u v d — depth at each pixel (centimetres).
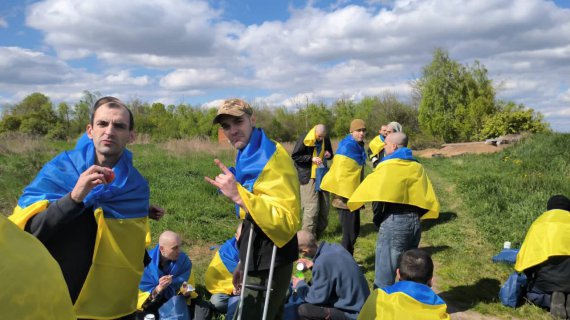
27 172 1286
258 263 298
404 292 345
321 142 770
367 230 865
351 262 431
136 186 264
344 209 652
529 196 1036
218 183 273
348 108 4422
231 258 505
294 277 507
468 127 3400
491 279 622
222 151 2130
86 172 225
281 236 283
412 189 502
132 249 259
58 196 244
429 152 2378
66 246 243
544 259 514
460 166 1695
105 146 249
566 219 534
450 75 3575
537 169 1427
